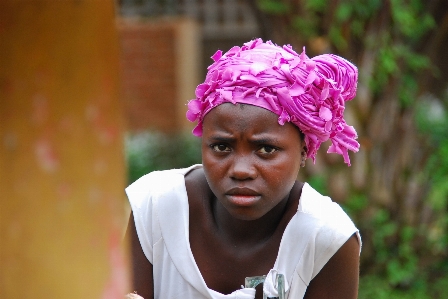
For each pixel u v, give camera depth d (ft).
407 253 27.12
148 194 9.57
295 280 9.17
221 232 9.30
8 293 4.37
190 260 9.25
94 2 4.33
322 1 25.04
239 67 8.16
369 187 26.91
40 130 4.26
